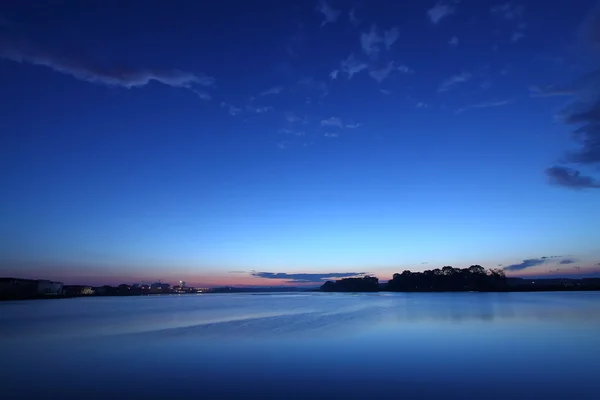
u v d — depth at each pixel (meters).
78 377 22.11
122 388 20.00
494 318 52.19
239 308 87.25
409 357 26.77
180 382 20.98
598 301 98.94
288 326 45.97
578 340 33.03
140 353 28.92
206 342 33.69
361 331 40.50
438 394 18.67
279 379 21.45
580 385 19.81
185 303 125.12
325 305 95.69
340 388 19.73
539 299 115.25
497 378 21.25
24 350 30.53
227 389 19.70
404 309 73.62
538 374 21.98
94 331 42.78
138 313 72.69
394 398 18.16
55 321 55.75
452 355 27.33
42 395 19.05
